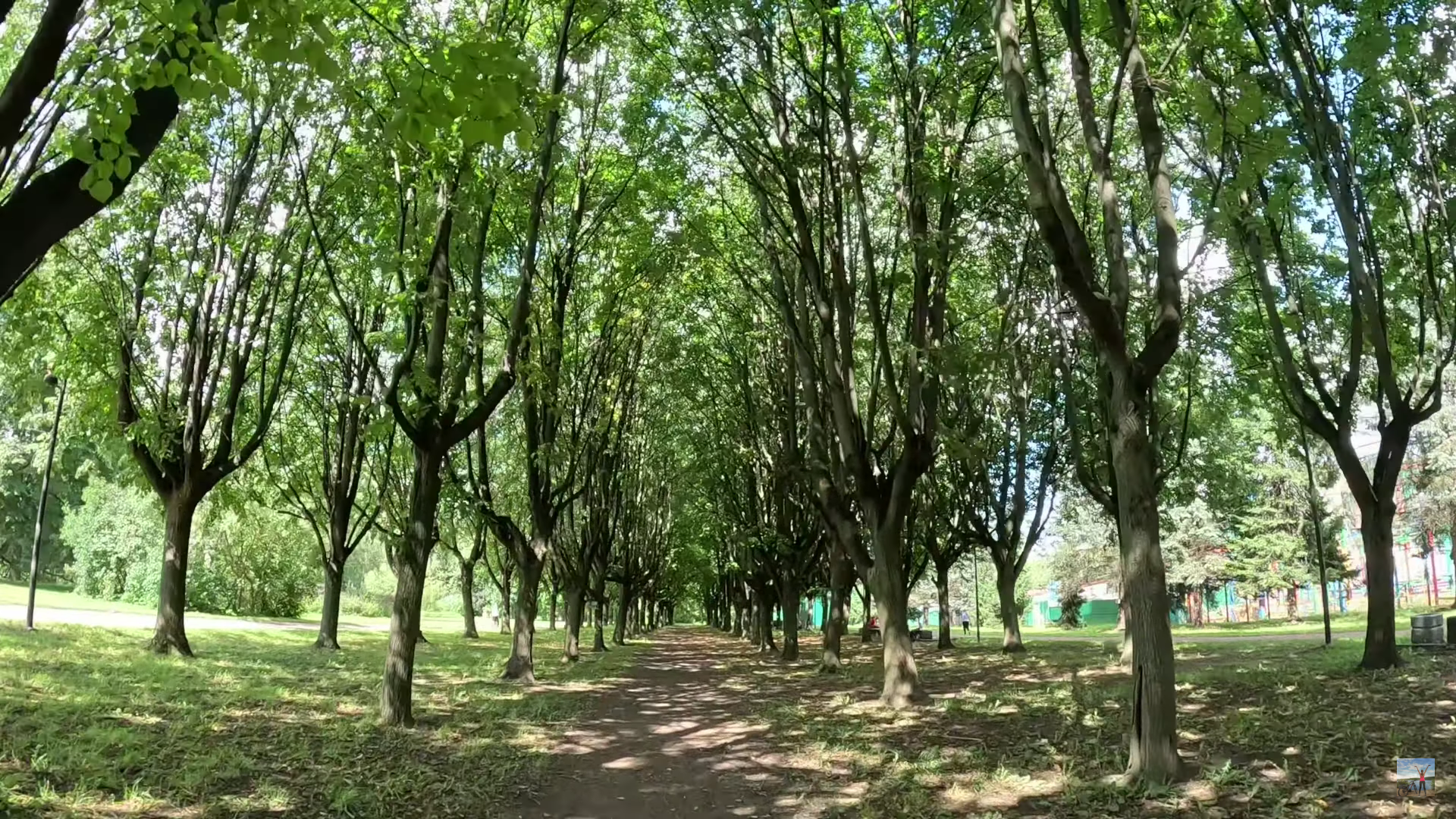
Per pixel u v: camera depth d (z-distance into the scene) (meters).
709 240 17.12
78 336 16.33
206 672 14.73
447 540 34.50
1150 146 7.89
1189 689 11.45
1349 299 13.16
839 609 20.44
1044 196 7.33
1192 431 20.23
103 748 8.47
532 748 10.30
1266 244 12.44
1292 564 42.41
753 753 10.16
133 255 16.53
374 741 10.10
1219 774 7.28
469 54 4.25
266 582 38.12
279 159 16.19
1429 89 11.23
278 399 21.56
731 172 16.69
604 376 22.16
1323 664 13.30
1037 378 20.20
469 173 10.78
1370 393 14.45
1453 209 10.95
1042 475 23.36
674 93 14.56
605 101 16.62
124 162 4.28
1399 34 9.53
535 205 12.46
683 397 27.66
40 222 4.12
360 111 8.45
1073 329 16.38
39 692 10.93
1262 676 12.02
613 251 19.73
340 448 23.22
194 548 35.50
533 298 16.70
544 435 19.23
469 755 9.73
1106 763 8.27
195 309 17.06
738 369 24.50
